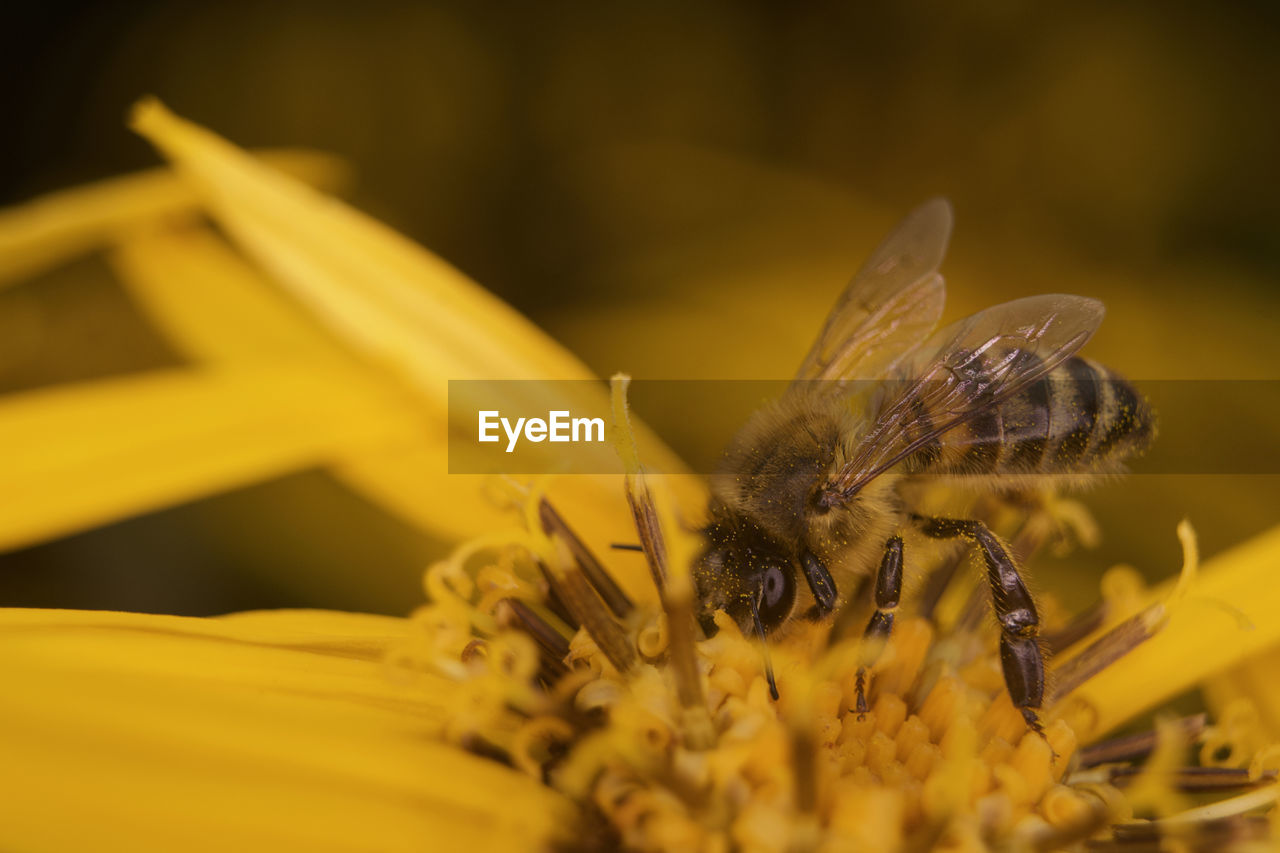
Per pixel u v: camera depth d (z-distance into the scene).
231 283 0.09
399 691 0.06
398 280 0.08
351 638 0.06
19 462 0.07
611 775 0.06
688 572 0.06
